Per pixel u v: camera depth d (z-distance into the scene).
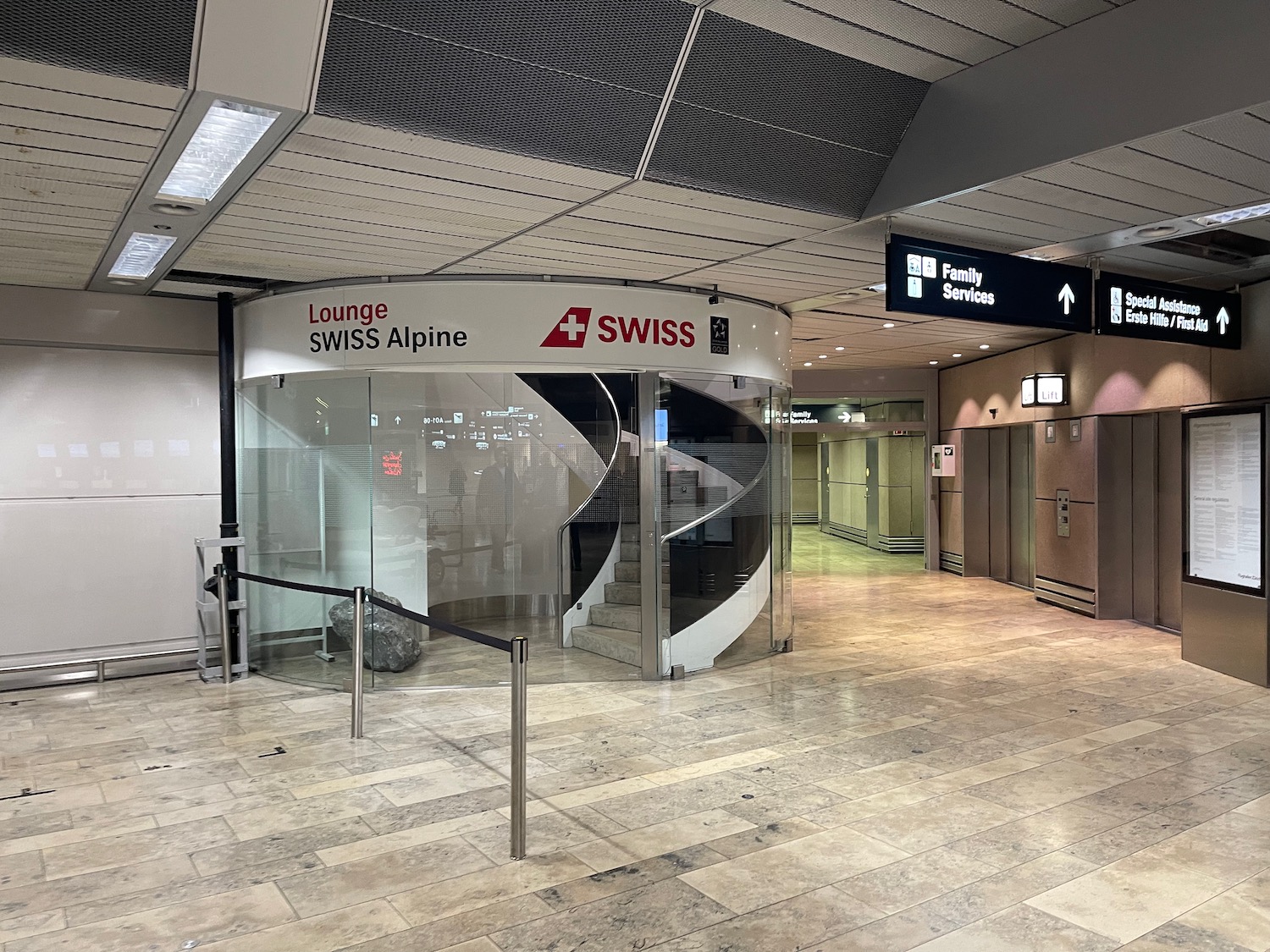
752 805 4.49
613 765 5.09
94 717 6.13
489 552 6.98
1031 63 4.17
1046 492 10.92
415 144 3.94
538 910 3.45
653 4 3.69
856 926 3.32
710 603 7.45
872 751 5.33
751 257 6.10
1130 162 4.12
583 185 4.54
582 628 7.07
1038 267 5.55
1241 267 6.69
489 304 6.62
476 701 6.52
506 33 3.60
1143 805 4.49
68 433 7.11
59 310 7.00
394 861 3.88
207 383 7.57
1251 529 6.96
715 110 4.25
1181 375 8.26
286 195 4.64
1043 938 3.23
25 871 3.83
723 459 7.48
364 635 6.73
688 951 3.15
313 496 7.03
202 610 7.16
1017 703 6.40
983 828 4.21
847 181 4.92
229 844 4.08
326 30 3.32
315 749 5.42
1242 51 3.46
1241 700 6.47
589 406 6.97
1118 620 9.80
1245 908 3.45
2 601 6.90
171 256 5.92
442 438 6.89
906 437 17.48
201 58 3.23
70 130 3.69
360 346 6.68
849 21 3.93
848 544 19.62
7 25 2.96
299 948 3.20
